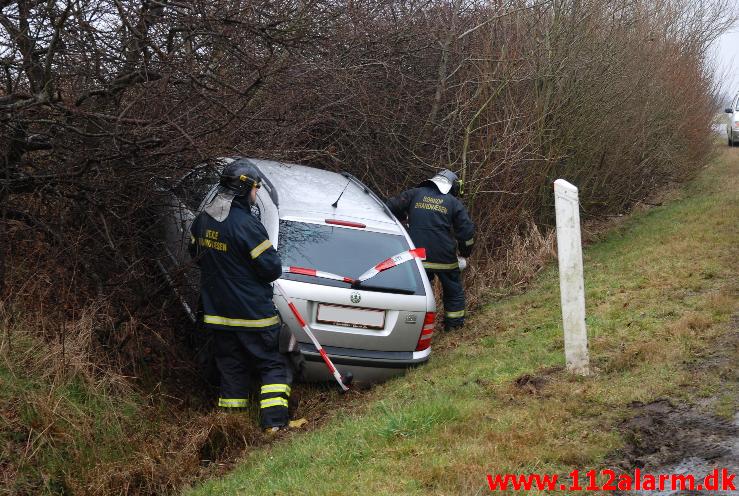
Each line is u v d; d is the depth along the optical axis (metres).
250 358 6.16
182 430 6.00
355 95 8.85
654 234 10.77
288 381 6.07
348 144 10.14
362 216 7.01
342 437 5.03
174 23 6.48
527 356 6.27
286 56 7.12
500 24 11.04
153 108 6.49
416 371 6.60
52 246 6.30
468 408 5.07
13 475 4.96
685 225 10.91
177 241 7.01
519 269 9.97
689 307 6.81
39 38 5.93
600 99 11.87
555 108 11.24
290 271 6.39
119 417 5.73
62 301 6.16
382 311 6.53
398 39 10.06
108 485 5.16
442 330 8.51
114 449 5.53
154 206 6.91
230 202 6.11
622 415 4.73
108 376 5.93
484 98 10.78
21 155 6.42
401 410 5.19
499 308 8.72
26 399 5.30
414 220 8.38
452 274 8.36
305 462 4.84
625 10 12.72
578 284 5.50
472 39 11.21
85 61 6.04
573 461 4.22
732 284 7.33
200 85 6.30
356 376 6.54
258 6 6.68
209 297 6.15
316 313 6.36
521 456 4.26
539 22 11.14
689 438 4.32
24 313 5.91
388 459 4.50
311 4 7.09
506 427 4.69
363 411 5.85
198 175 6.98
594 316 7.04
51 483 5.07
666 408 4.77
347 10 8.59
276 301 6.30
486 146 10.47
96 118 6.07
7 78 6.04
